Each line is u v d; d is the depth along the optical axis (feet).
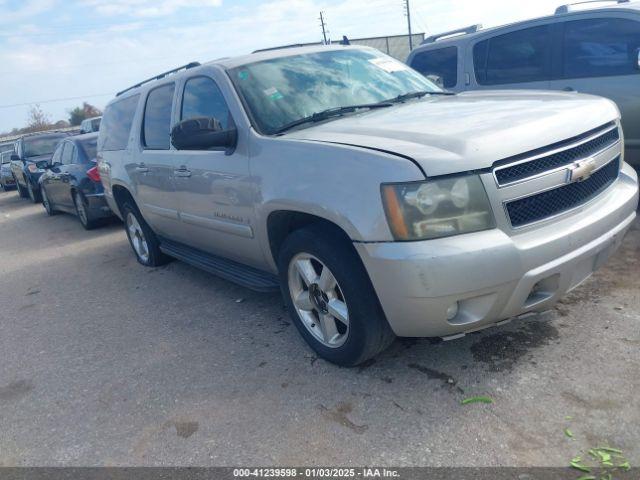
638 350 10.31
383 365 11.05
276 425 9.71
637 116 18.54
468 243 8.68
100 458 9.59
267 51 14.71
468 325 9.23
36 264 24.95
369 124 11.01
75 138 32.50
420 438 8.86
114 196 20.85
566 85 19.98
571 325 11.53
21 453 10.10
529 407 9.19
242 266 14.48
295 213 11.04
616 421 8.58
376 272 9.17
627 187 11.39
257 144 11.68
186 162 14.29
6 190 69.72
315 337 11.46
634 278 13.34
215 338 13.58
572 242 9.45
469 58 23.07
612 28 18.86
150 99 17.34
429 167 8.70
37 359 14.10
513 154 9.05
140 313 16.21
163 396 11.25
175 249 18.13
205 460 9.09
